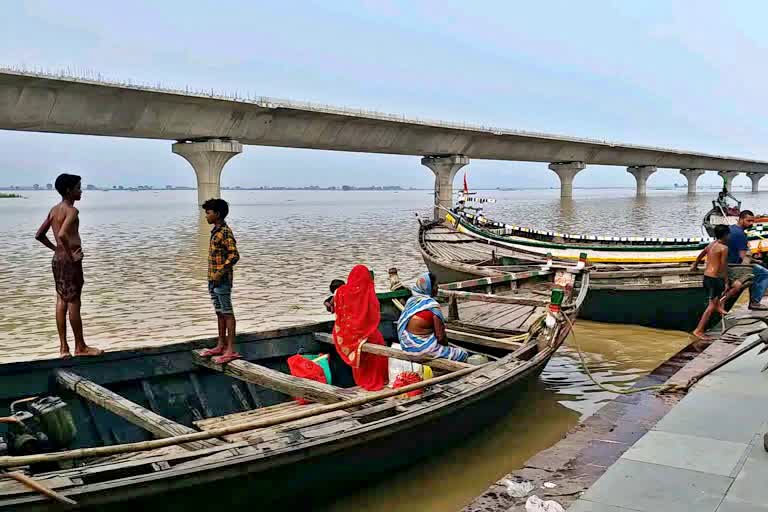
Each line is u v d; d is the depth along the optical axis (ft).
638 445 17.94
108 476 13.20
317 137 165.27
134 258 76.69
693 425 19.39
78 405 19.84
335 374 26.22
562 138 228.84
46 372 20.15
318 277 60.80
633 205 238.89
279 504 15.90
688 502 14.47
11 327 41.19
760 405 21.12
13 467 13.14
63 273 21.56
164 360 22.52
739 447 17.58
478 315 33.99
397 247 88.22
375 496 18.48
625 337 36.94
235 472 14.28
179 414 21.89
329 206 295.07
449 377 20.56
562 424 23.86
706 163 342.85
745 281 35.09
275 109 146.10
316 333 26.58
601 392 27.40
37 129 122.42
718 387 23.31
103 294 52.34
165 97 127.54
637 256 47.52
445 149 203.62
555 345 25.58
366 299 23.61
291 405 21.42
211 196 154.61
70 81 112.06
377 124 172.96
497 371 22.06
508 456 21.13
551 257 44.96
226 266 22.43
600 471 17.12
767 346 23.70
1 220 166.20
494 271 45.03
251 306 46.88
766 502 14.37
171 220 160.45
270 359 25.09
